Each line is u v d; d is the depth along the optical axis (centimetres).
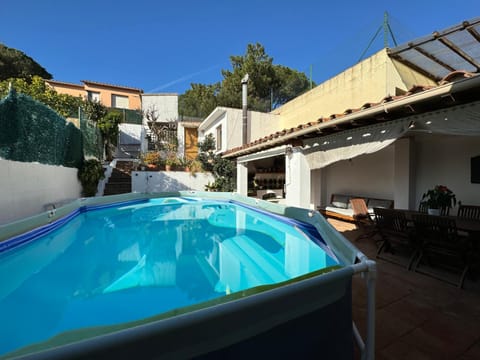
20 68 2395
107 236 553
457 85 289
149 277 348
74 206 659
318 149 613
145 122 2056
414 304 301
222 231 588
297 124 1259
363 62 858
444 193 461
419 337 242
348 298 159
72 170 878
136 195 930
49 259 417
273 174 1456
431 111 376
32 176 596
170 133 1852
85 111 1466
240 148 984
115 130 1616
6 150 523
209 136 1568
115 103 2331
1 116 513
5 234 381
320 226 380
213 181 1425
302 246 445
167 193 1004
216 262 394
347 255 217
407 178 629
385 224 470
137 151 1912
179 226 635
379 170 781
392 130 433
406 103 349
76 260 410
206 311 108
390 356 216
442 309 290
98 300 281
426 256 431
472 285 348
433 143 607
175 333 102
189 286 313
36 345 113
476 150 536
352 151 515
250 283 324
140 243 505
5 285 321
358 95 882
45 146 682
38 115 643
